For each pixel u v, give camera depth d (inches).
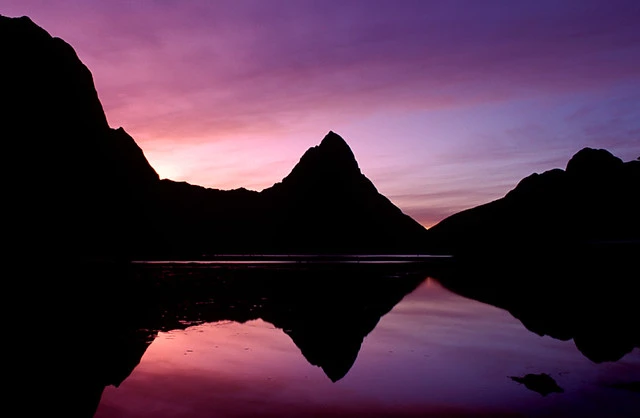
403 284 1327.5
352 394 352.2
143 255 2883.9
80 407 320.5
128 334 575.8
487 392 358.3
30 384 368.2
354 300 956.0
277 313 771.4
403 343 546.9
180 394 349.4
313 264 2374.5
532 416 309.6
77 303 842.2
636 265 1643.7
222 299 941.2
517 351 505.7
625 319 736.3
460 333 611.5
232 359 459.2
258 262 2527.1
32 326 611.2
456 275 1679.4
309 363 446.9
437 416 307.7
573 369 429.7
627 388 369.1
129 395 346.0
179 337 563.5
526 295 1073.5
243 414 308.8
